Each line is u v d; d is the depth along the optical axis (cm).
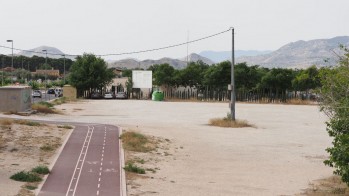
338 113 2306
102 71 10919
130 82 11244
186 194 2217
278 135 4466
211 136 4219
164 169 2820
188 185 2427
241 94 10631
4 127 3619
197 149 3547
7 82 11412
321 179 2680
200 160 3164
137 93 11206
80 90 10862
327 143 4022
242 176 2716
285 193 2316
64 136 3603
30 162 2722
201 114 6469
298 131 4819
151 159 3075
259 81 11044
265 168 2967
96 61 10888
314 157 3378
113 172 2598
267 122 5662
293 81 10344
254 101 10506
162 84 11356
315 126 5316
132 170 2670
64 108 6738
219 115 6353
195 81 11300
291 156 3400
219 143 3859
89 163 2795
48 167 2645
